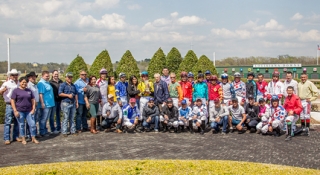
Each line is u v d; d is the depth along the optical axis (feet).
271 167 18.62
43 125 30.37
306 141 28.37
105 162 19.92
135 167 18.51
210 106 33.53
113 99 32.42
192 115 31.96
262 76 34.83
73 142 28.19
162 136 30.73
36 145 27.09
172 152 24.76
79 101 32.35
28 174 17.30
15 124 28.71
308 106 32.22
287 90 30.83
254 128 32.48
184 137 30.27
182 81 34.71
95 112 31.99
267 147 26.21
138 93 33.63
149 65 50.57
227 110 31.45
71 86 30.83
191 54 49.29
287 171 17.79
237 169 18.06
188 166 18.69
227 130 33.65
